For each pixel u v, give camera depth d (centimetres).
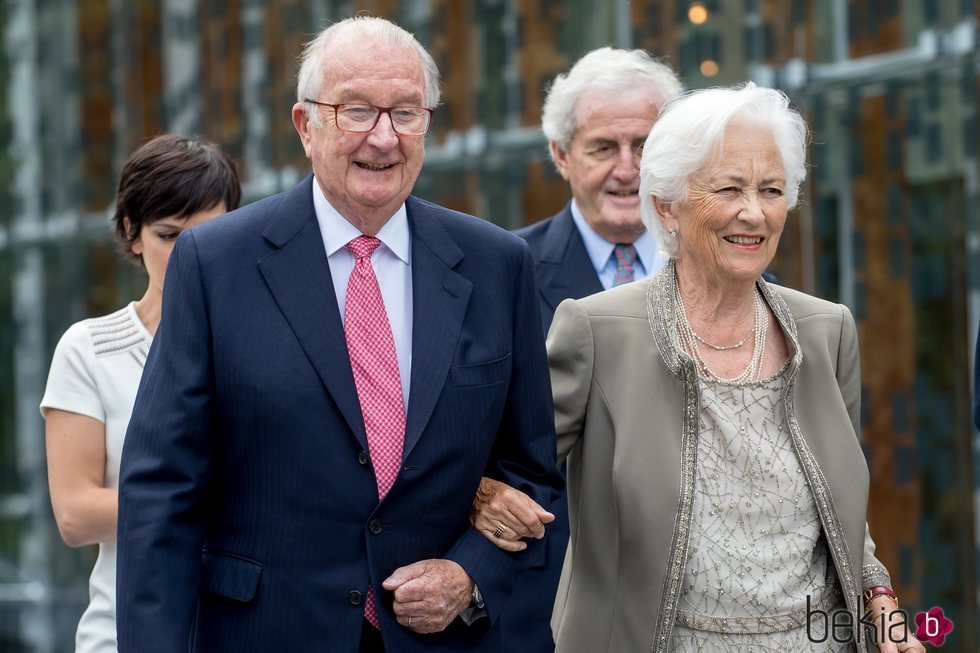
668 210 812
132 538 716
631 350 812
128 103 2566
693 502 779
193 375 727
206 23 2380
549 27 1814
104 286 2683
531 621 1008
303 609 721
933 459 1468
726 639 775
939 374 1471
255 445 724
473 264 781
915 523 1479
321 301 742
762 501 786
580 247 1103
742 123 777
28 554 2705
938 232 1477
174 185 906
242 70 2308
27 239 2745
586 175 1079
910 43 1499
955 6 1469
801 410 807
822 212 1554
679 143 783
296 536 724
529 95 1842
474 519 773
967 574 1441
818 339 820
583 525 811
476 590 754
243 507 732
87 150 2658
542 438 793
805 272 1565
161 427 724
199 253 742
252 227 753
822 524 787
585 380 819
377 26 747
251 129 2295
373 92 727
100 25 2602
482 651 770
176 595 711
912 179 1495
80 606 2622
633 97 1067
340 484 724
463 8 1909
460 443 748
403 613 731
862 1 1530
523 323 788
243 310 732
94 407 894
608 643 786
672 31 1680
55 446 895
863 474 802
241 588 724
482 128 1894
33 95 2708
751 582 777
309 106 744
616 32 1741
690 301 815
